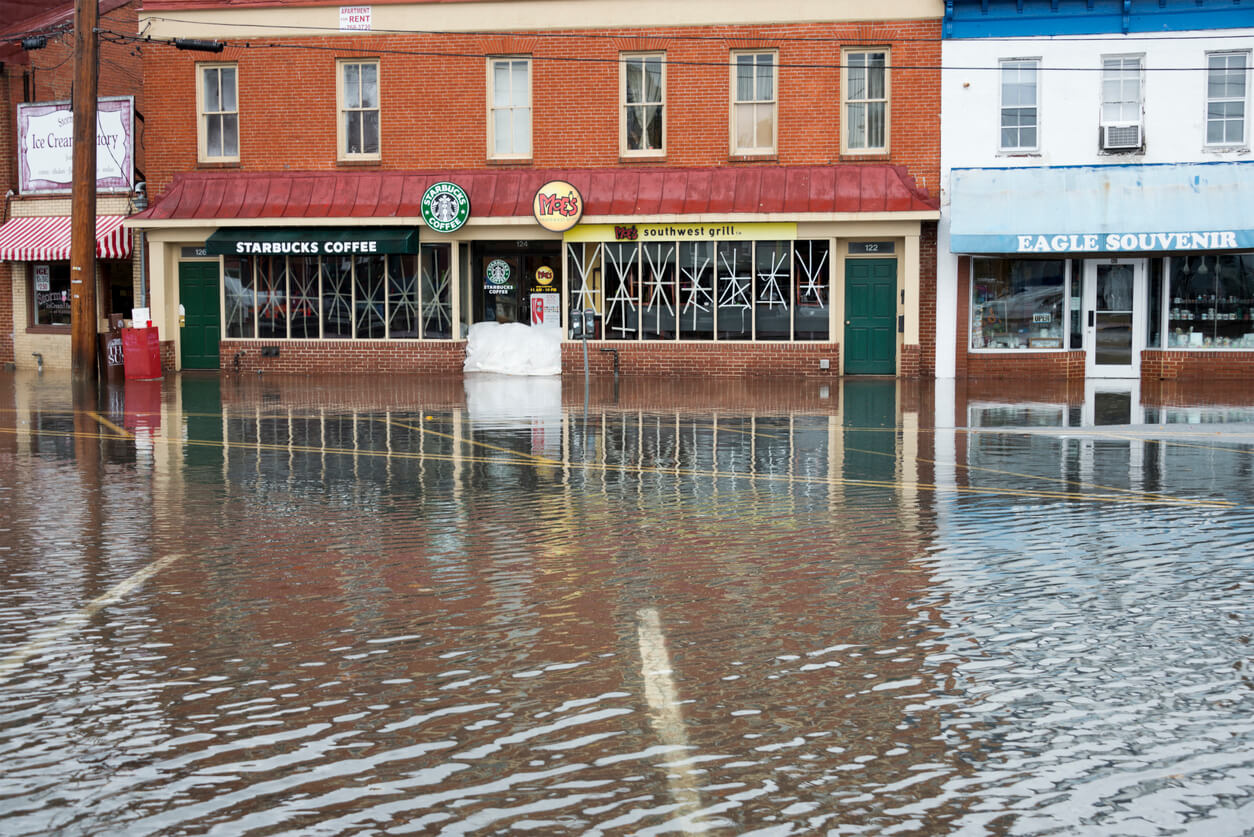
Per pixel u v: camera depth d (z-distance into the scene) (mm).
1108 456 13445
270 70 26391
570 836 4023
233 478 12031
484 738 4910
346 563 8180
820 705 5281
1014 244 23219
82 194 24078
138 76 30453
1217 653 6027
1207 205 22844
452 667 5852
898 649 6113
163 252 26609
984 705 5277
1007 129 24156
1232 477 11906
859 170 24516
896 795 4340
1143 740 4859
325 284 26438
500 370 26000
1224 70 23438
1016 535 9062
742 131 25172
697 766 4605
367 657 6023
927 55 24250
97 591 7418
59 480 11984
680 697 5398
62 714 5219
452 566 8062
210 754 4758
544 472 12305
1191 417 17484
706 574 7789
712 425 16453
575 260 25312
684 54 25031
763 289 24719
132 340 24578
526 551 8531
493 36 25594
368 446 14383
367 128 26344
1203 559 8195
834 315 24531
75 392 22109
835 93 24625
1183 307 24000
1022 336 24438
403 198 25797
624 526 9469
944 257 24359
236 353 26672
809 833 4039
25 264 28734
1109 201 23219
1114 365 24422
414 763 4656
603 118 25438
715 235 24703
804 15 24547
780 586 7453
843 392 21656
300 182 26234
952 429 16062
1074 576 7703
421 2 25672
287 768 4613
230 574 7863
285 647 6203
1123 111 23812
